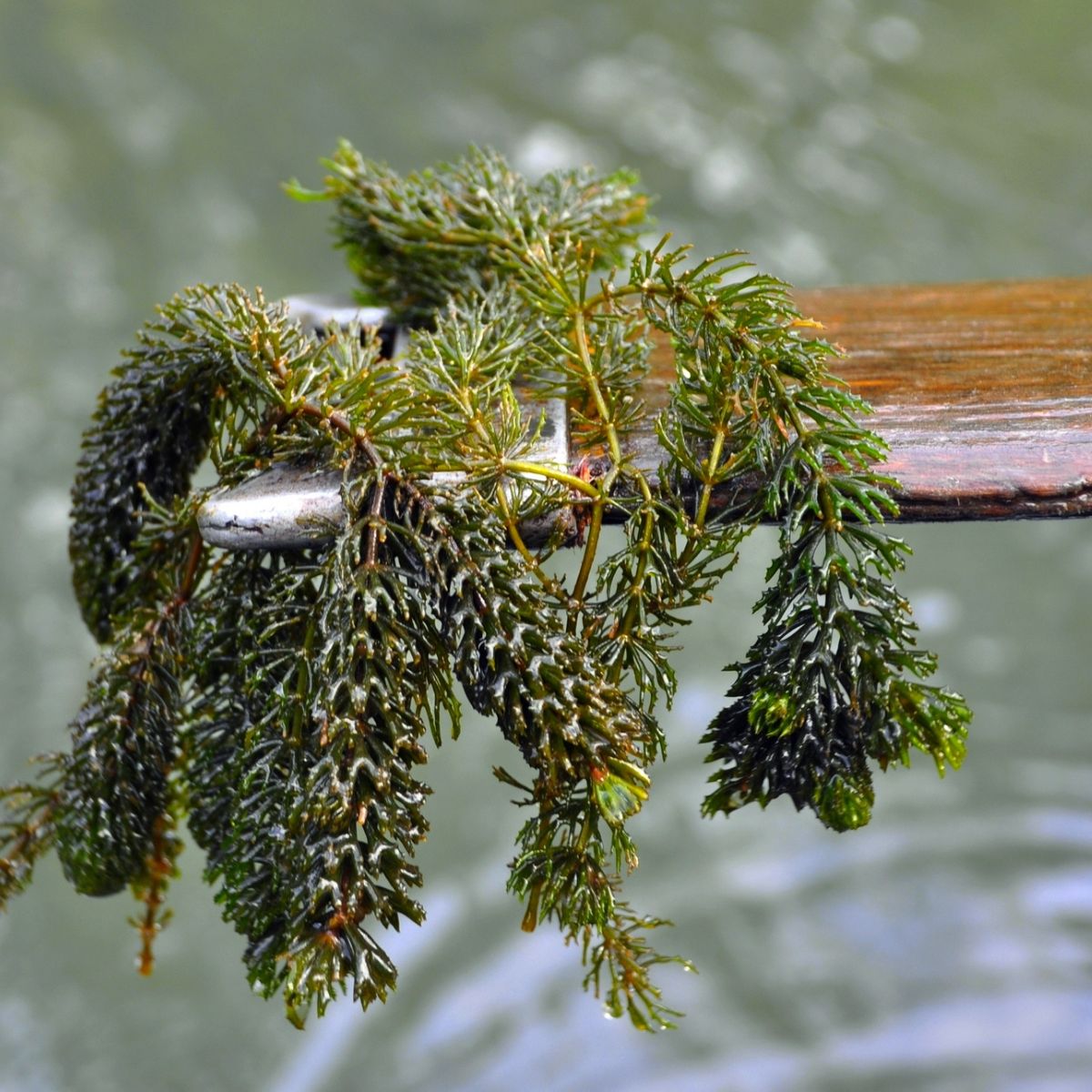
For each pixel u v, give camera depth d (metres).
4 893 1.47
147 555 1.47
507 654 1.39
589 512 1.43
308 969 1.38
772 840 4.03
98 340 5.73
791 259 6.11
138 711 1.46
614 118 6.67
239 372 1.44
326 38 6.90
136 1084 3.61
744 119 6.71
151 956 1.50
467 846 4.07
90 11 6.78
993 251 6.18
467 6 7.10
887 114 6.79
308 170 6.40
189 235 6.11
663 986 3.61
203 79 6.66
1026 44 7.11
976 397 1.49
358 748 1.39
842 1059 3.43
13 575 4.87
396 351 1.56
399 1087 3.47
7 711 4.47
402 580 1.40
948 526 5.39
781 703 1.41
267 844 1.42
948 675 4.81
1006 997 3.57
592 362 1.46
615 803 1.39
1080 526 5.38
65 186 6.17
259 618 1.42
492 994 3.62
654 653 1.42
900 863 3.96
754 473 1.44
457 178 1.57
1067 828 4.10
